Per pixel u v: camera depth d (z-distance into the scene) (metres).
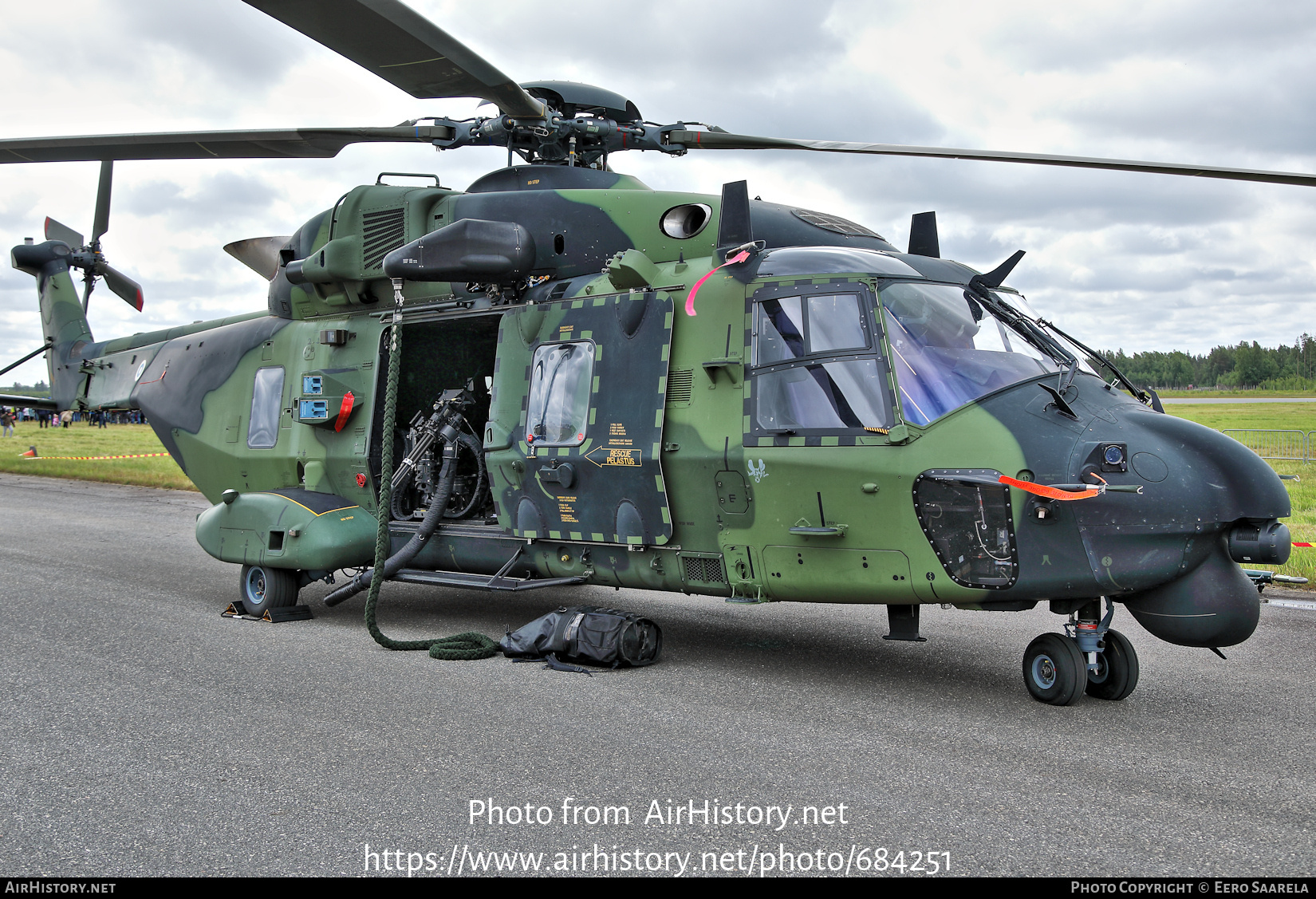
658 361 6.36
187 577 9.88
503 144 7.59
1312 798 4.00
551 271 7.32
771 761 4.46
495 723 5.03
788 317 5.89
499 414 7.28
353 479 8.23
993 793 4.07
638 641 6.30
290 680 5.90
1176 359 134.38
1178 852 3.49
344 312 8.68
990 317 5.85
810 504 5.64
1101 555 4.96
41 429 55.94
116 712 5.21
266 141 7.27
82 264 13.01
